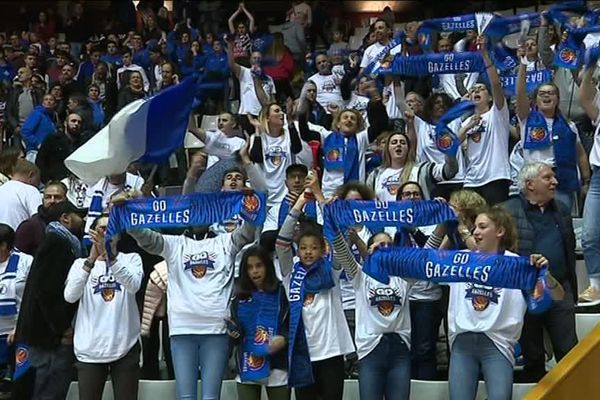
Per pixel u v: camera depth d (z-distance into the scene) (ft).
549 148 35.78
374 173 37.55
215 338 28.37
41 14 92.32
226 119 42.16
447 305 30.89
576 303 31.58
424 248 27.35
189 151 48.14
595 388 27.07
